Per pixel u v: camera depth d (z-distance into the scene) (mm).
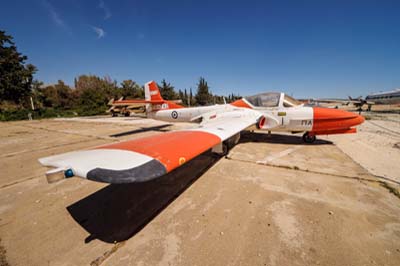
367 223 2078
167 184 3238
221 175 3555
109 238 1964
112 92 36094
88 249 1813
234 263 1597
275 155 4727
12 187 3289
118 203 2672
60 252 1786
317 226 2051
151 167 1599
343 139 6398
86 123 14922
